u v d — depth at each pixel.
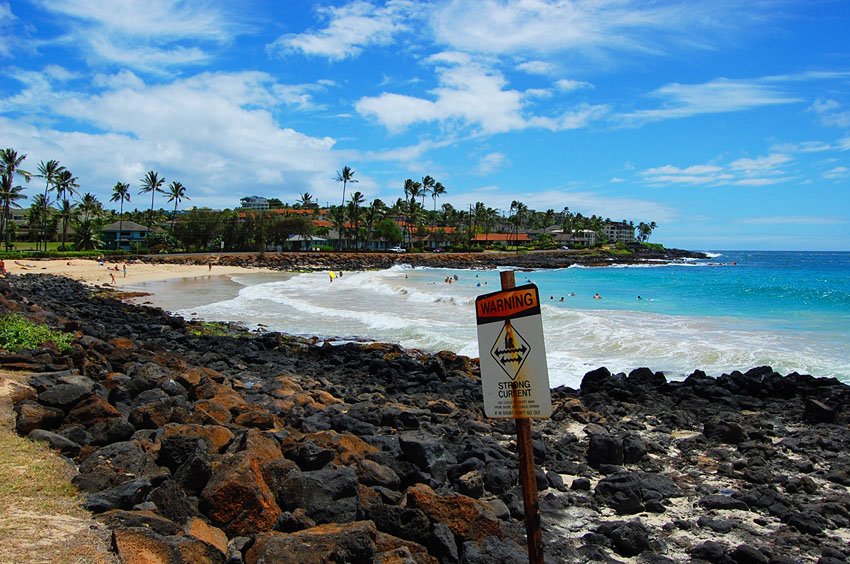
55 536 5.89
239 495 6.91
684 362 21.83
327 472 7.71
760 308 39.66
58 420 9.68
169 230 118.75
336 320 34.25
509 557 6.44
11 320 17.92
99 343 18.05
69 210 103.94
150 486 7.33
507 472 9.38
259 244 109.00
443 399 16.08
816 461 11.52
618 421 14.52
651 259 153.50
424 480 8.88
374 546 6.23
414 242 148.38
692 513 8.96
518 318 4.80
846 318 33.81
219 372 18.81
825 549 7.75
